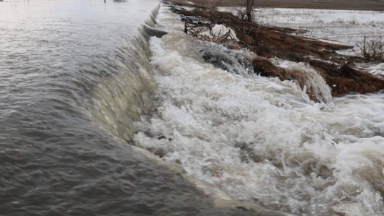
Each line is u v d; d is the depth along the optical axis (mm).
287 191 5043
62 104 5129
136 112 7258
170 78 10422
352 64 16891
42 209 2914
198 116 7879
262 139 6766
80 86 6051
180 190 3471
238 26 21156
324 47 21922
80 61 7746
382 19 41625
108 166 3715
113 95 6637
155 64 11844
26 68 6938
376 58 18188
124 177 3555
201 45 14586
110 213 2963
